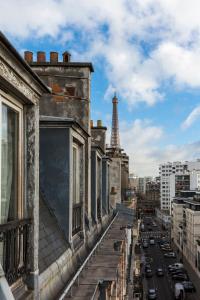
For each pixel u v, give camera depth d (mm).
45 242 6449
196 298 73188
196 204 98938
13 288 4430
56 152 7613
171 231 141625
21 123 4957
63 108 11461
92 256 8359
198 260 86562
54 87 11500
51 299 5500
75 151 9062
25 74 4477
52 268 6008
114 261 8281
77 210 8930
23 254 4711
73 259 7562
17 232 4555
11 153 4730
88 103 11477
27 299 4570
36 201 5016
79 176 9336
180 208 127750
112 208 22844
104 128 18734
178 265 97938
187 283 80188
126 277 26734
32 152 5016
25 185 4973
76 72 11578
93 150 12562
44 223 6945
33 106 5039
